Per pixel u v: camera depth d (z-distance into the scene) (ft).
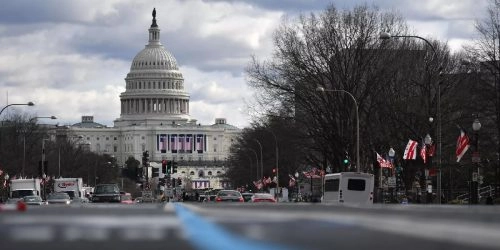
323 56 245.45
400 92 246.68
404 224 58.65
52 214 75.31
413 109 241.55
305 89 247.29
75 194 296.10
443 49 255.91
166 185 542.57
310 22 250.37
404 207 98.53
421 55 248.93
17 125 400.88
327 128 249.96
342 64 246.47
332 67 245.24
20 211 82.12
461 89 237.25
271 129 392.88
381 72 242.37
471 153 224.33
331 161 266.36
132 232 53.16
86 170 555.69
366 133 248.11
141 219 67.10
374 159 260.21
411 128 238.89
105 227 57.67
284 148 394.93
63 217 69.97
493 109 209.15
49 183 412.98
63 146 517.55
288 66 250.37
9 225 59.57
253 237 48.44
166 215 74.18
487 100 207.21
